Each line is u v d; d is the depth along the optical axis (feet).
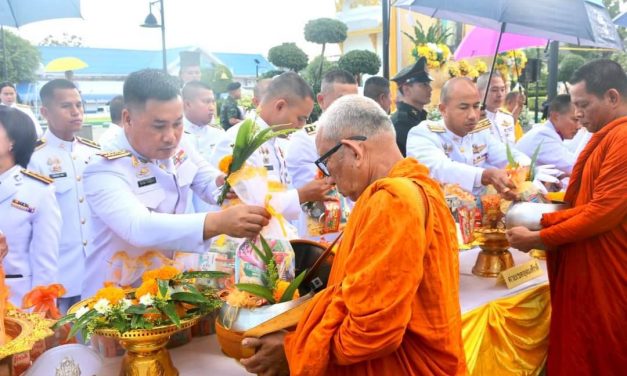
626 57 38.04
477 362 8.02
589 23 11.73
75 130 11.33
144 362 5.27
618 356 8.33
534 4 11.39
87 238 11.21
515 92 21.17
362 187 5.07
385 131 5.07
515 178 9.05
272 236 5.85
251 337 5.00
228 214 5.62
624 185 7.74
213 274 5.96
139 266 6.47
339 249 4.96
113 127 13.65
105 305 5.24
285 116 9.75
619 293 8.22
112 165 6.18
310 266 6.41
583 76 8.73
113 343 6.04
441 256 4.59
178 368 5.82
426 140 10.87
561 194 10.80
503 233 9.25
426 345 4.56
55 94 11.07
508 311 8.57
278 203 5.93
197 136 15.96
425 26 26.21
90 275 6.55
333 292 4.66
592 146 8.45
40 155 11.06
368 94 15.07
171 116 6.12
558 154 14.40
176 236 5.70
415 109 14.38
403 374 4.58
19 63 43.01
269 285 5.58
